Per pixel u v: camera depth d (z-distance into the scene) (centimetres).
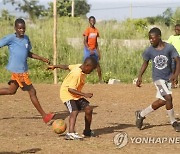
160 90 1311
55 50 2136
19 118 1476
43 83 2291
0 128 1334
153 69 1324
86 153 1055
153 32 1286
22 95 1841
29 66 2595
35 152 1062
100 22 3341
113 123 1422
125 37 3155
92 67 1185
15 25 1341
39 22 3306
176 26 1947
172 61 1304
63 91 1200
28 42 1357
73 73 1184
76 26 3253
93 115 1536
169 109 1312
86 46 2119
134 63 2677
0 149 1085
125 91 1939
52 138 1207
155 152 1070
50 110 1608
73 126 1191
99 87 2017
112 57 2706
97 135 1257
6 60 2673
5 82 2325
